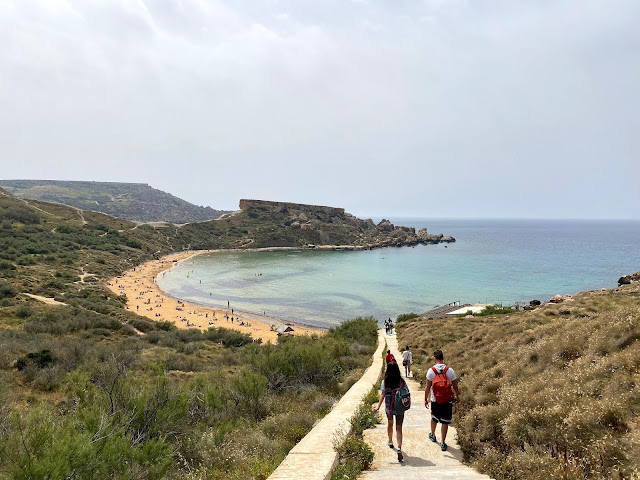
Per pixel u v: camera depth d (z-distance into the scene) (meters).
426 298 77.31
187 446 7.58
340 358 20.92
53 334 31.14
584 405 5.49
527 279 95.62
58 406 11.21
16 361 17.27
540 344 9.70
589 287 84.12
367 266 126.94
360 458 5.78
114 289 81.19
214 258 150.00
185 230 189.50
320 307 71.75
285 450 7.08
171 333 40.50
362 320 38.91
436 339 24.52
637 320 8.09
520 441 5.54
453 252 172.00
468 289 84.88
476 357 13.59
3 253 83.56
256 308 71.50
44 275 70.81
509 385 8.07
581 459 4.44
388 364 6.44
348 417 8.35
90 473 5.18
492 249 184.38
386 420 8.91
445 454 6.33
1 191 155.12
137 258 125.50
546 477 4.36
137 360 21.31
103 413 6.57
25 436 5.39
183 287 92.50
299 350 16.47
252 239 193.75
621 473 4.02
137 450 5.90
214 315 65.06
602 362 6.66
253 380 11.49
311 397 13.21
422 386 14.19
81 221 147.62
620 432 4.79
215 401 10.27
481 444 6.07
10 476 4.66
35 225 122.50
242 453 7.03
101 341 31.95
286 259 148.62
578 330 9.62
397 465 5.80
